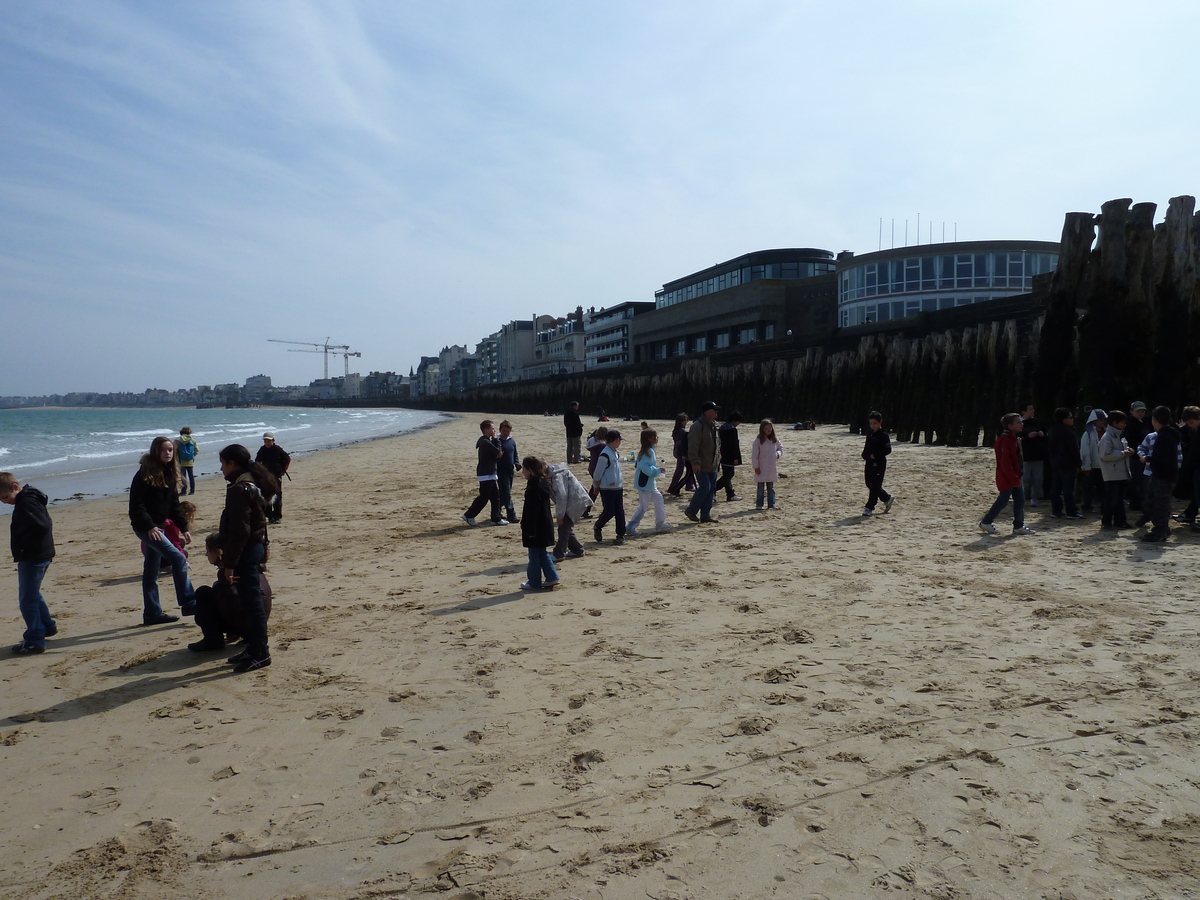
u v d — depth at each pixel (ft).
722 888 9.96
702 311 257.96
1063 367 46.21
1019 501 33.76
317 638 21.95
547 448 102.63
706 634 20.85
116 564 34.63
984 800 11.82
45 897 10.31
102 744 15.24
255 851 11.25
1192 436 32.73
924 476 55.31
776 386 142.61
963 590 24.52
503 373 609.42
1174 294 43.04
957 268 161.17
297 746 14.83
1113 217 42.98
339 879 10.52
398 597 26.48
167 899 10.19
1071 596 23.30
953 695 15.93
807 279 219.00
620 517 35.09
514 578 28.73
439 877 10.46
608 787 12.74
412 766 13.80
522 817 11.93
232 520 19.08
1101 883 9.75
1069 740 13.70
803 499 47.19
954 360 79.92
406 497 56.08
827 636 20.27
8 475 21.17
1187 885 9.62
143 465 23.44
